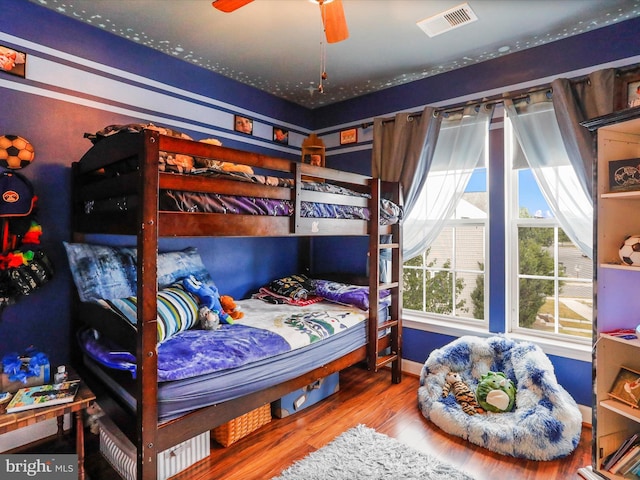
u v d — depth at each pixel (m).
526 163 2.82
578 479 1.91
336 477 1.89
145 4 2.23
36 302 2.30
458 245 3.25
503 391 2.38
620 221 1.93
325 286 3.36
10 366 1.81
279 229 2.14
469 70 3.04
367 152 3.68
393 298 3.18
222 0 1.61
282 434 2.35
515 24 2.43
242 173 1.96
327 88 3.55
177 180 1.69
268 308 2.99
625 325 1.93
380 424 2.47
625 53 2.38
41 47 2.28
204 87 3.13
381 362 2.96
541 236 2.83
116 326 1.85
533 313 2.88
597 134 1.90
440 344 3.21
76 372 2.14
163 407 1.63
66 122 2.39
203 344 1.99
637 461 1.81
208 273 2.94
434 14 2.32
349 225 2.68
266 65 3.06
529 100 2.69
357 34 2.56
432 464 2.01
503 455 2.12
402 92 3.43
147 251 1.57
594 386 1.90
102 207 1.99
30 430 2.26
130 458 1.88
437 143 3.21
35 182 2.28
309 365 2.33
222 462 2.06
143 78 2.74
